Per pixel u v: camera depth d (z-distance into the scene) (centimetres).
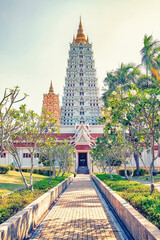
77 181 3625
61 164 3228
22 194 1392
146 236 616
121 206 1005
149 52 3086
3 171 3456
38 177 3562
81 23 12388
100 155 3259
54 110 11062
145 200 980
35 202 1044
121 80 3519
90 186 2761
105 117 1330
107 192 1570
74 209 1330
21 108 1448
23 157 5375
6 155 5338
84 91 9750
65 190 2339
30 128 1583
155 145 5456
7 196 1337
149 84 2836
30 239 811
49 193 1380
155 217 749
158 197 1059
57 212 1249
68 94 9800
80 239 809
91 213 1218
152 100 1158
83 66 10288
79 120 9288
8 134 1197
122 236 838
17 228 734
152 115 1105
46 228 945
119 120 1211
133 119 1171
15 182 2645
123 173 4209
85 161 6244
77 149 5728
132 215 789
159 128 1149
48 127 1709
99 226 970
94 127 6450
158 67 3011
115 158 2819
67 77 9931
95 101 9650
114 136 1355
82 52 10575
